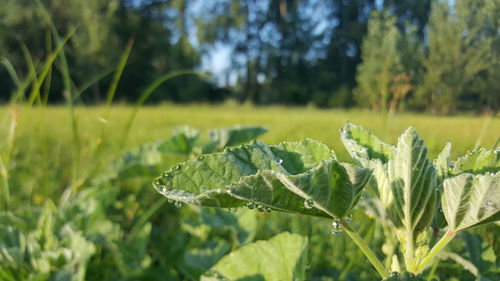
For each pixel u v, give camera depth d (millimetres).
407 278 146
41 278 305
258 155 165
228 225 378
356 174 145
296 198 155
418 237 164
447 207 153
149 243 443
